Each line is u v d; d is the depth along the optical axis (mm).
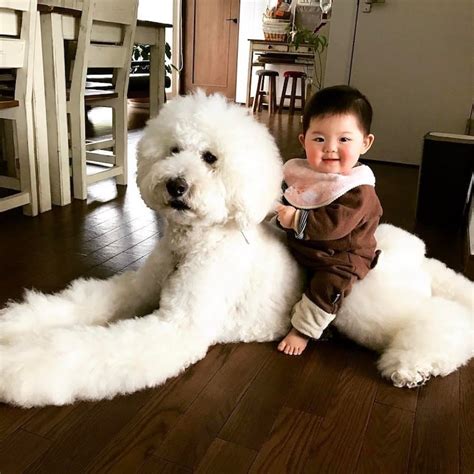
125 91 2607
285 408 1052
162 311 1146
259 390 1105
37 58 2074
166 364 1065
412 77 3594
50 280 1586
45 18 2092
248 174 1089
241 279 1204
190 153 1084
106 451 894
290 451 931
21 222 2096
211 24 7387
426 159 2350
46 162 2205
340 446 953
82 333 1045
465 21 3385
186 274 1155
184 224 1141
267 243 1272
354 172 1278
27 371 959
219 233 1176
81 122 2342
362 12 3568
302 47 6215
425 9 3430
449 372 1191
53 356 988
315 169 1308
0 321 1145
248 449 927
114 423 963
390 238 1438
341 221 1188
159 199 1089
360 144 1293
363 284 1260
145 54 5473
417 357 1150
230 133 1081
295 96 6668
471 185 2609
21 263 1699
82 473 844
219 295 1165
